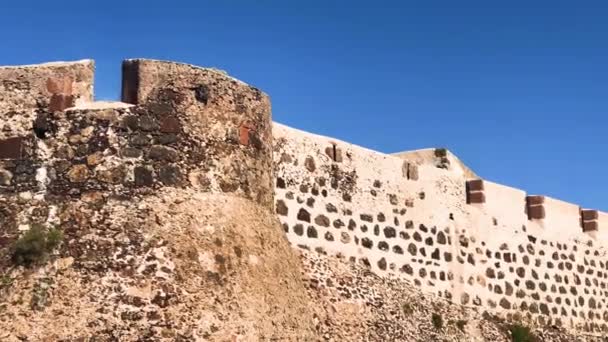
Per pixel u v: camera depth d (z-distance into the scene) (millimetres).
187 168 11883
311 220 15164
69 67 12055
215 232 11648
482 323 17859
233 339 11078
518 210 20000
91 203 11336
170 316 10766
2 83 11836
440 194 18125
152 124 11844
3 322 10375
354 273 15453
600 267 21594
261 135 13109
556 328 19828
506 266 19125
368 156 16703
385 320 15375
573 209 21469
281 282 12500
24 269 10891
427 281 17141
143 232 11203
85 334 10375
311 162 15484
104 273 10859
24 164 11562
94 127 11688
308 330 12914
